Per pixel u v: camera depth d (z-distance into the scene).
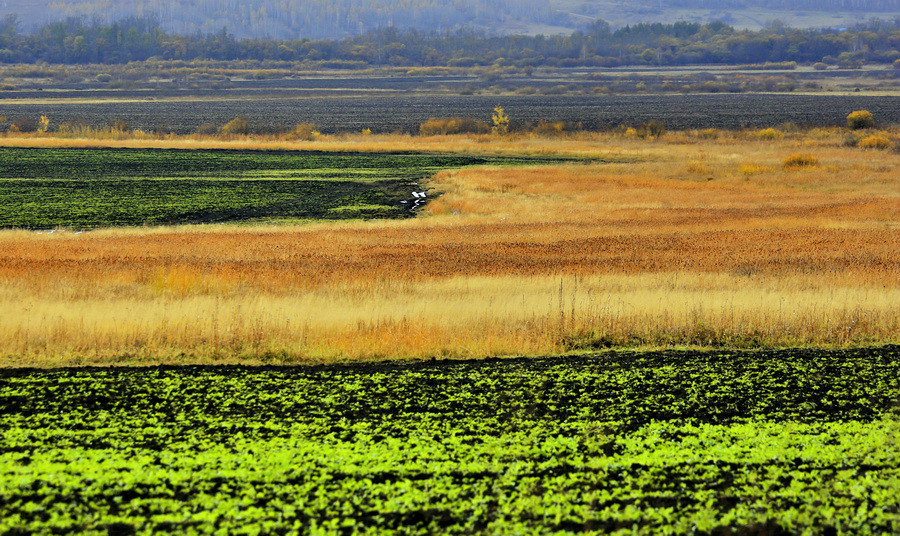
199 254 105.06
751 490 37.88
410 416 47.50
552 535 33.78
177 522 34.44
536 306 69.62
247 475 38.94
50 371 55.88
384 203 169.25
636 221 141.38
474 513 35.47
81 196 173.62
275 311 67.44
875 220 142.50
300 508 35.84
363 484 38.16
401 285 79.81
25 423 45.97
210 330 62.72
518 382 54.19
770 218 143.75
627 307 70.19
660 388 53.16
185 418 47.03
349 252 107.00
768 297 73.75
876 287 79.50
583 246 112.31
